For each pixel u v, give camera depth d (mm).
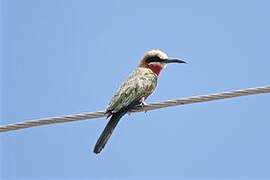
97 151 12883
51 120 11758
